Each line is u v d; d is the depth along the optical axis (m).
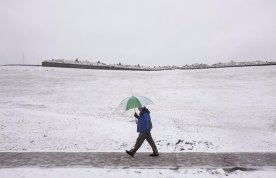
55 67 54.94
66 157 9.14
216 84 32.62
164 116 19.89
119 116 20.19
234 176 7.18
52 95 28.00
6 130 15.63
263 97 25.47
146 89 30.42
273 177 7.09
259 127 16.86
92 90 30.36
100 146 12.73
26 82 35.78
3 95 28.00
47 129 15.73
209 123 17.97
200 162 8.37
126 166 8.06
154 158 8.89
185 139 13.39
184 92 28.39
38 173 7.54
